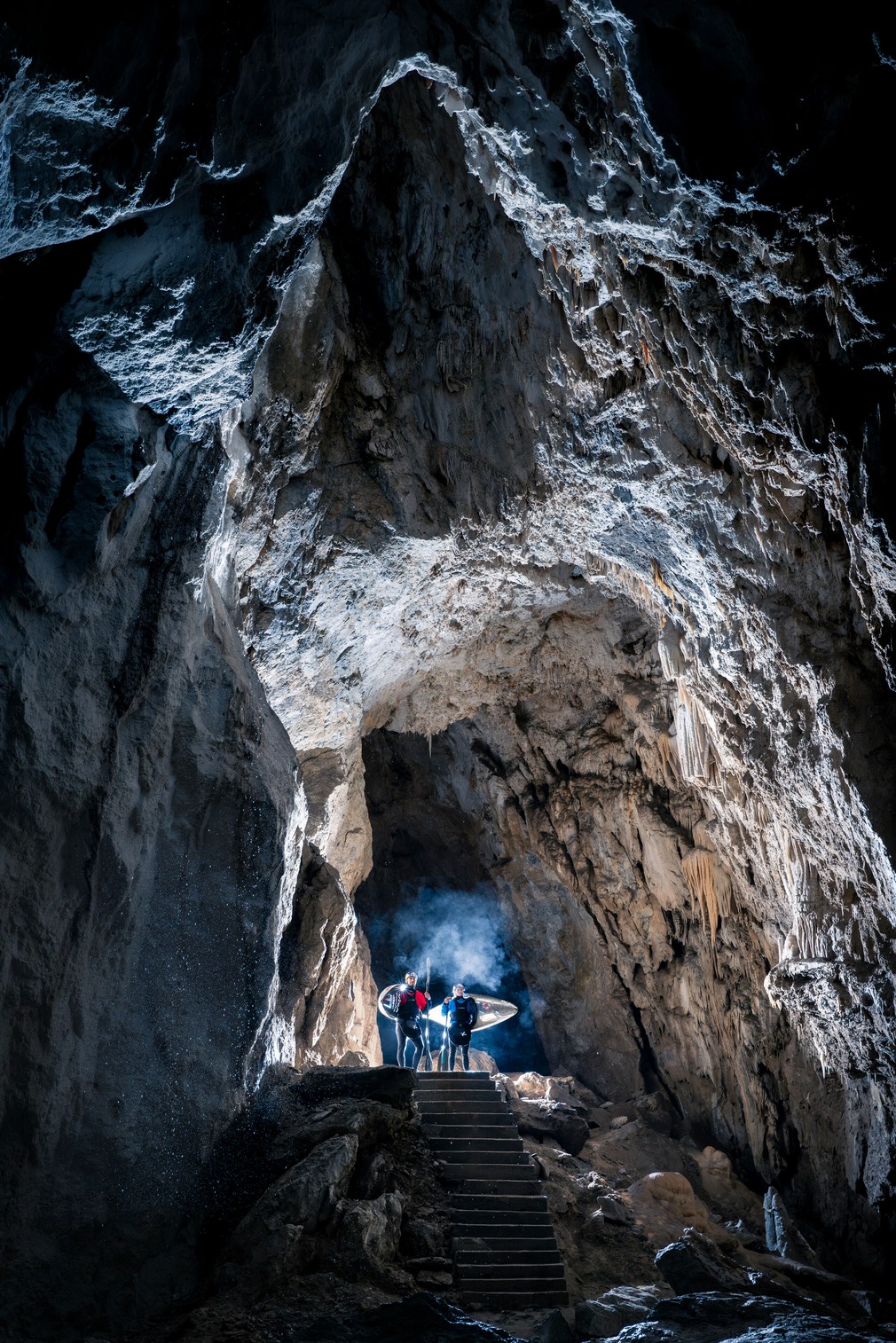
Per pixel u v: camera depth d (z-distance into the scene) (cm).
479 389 1111
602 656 1605
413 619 1376
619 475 1091
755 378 841
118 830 771
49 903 719
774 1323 650
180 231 600
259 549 1096
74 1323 709
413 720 1675
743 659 1115
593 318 966
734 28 562
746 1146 1546
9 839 687
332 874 1202
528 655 1634
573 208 743
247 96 555
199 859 864
